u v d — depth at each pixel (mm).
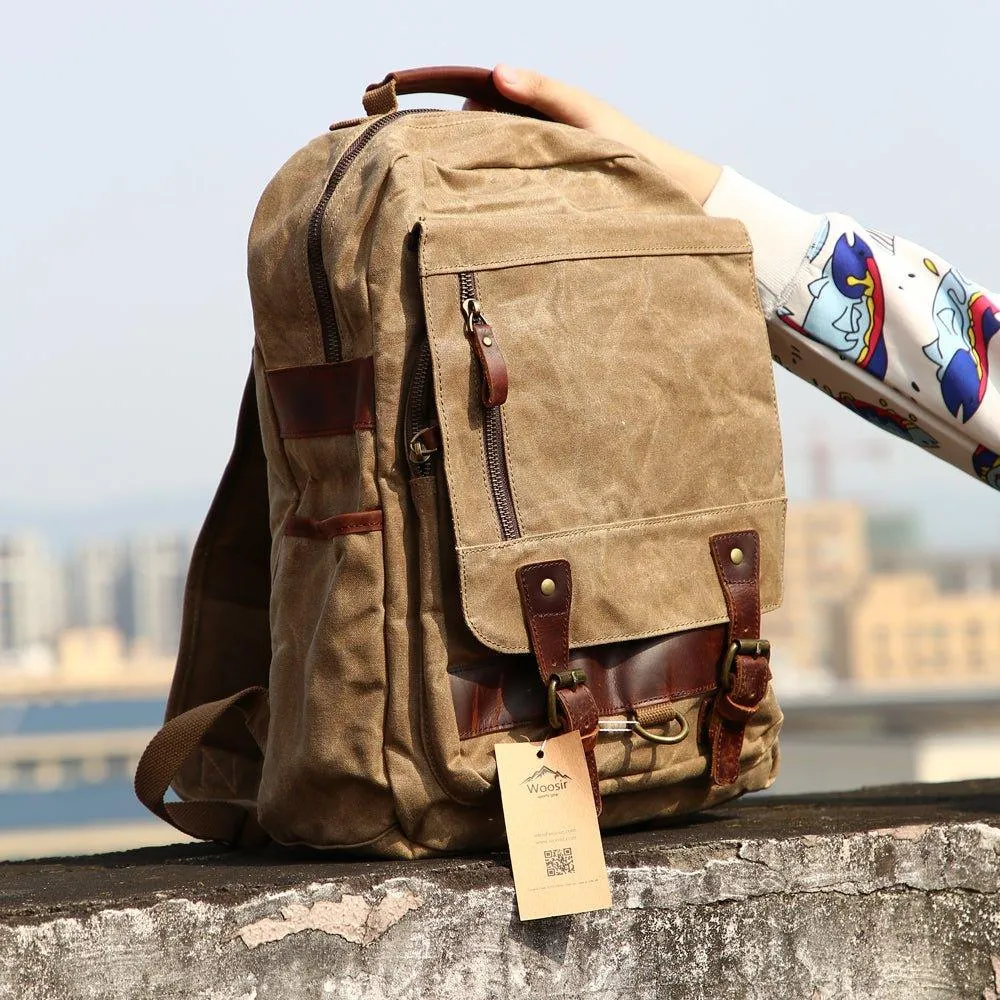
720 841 1384
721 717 1474
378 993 1248
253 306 1461
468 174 1427
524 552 1348
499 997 1284
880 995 1425
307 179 1465
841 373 1692
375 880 1257
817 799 1873
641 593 1409
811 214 1694
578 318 1401
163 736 1469
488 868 1303
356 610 1341
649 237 1466
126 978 1174
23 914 1146
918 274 1688
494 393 1324
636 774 1426
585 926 1316
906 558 86625
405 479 1348
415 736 1343
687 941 1354
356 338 1374
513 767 1318
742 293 1532
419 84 1594
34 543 104812
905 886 1442
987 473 1711
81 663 101625
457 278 1345
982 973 1468
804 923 1399
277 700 1430
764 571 1508
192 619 1658
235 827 1610
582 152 1502
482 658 1354
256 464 1627
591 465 1394
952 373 1648
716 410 1480
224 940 1205
